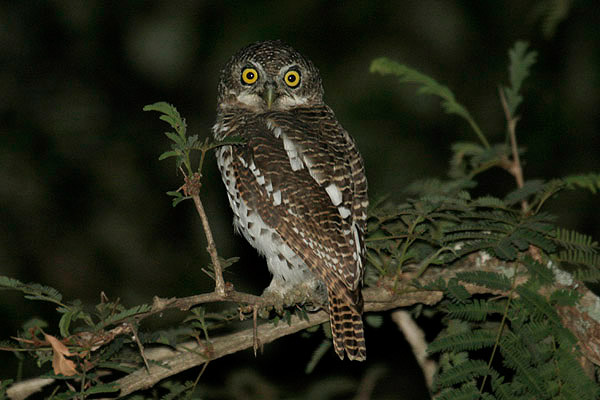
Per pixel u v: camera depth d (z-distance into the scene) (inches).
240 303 307.1
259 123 376.2
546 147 561.9
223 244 539.2
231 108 416.8
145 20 574.6
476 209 343.6
